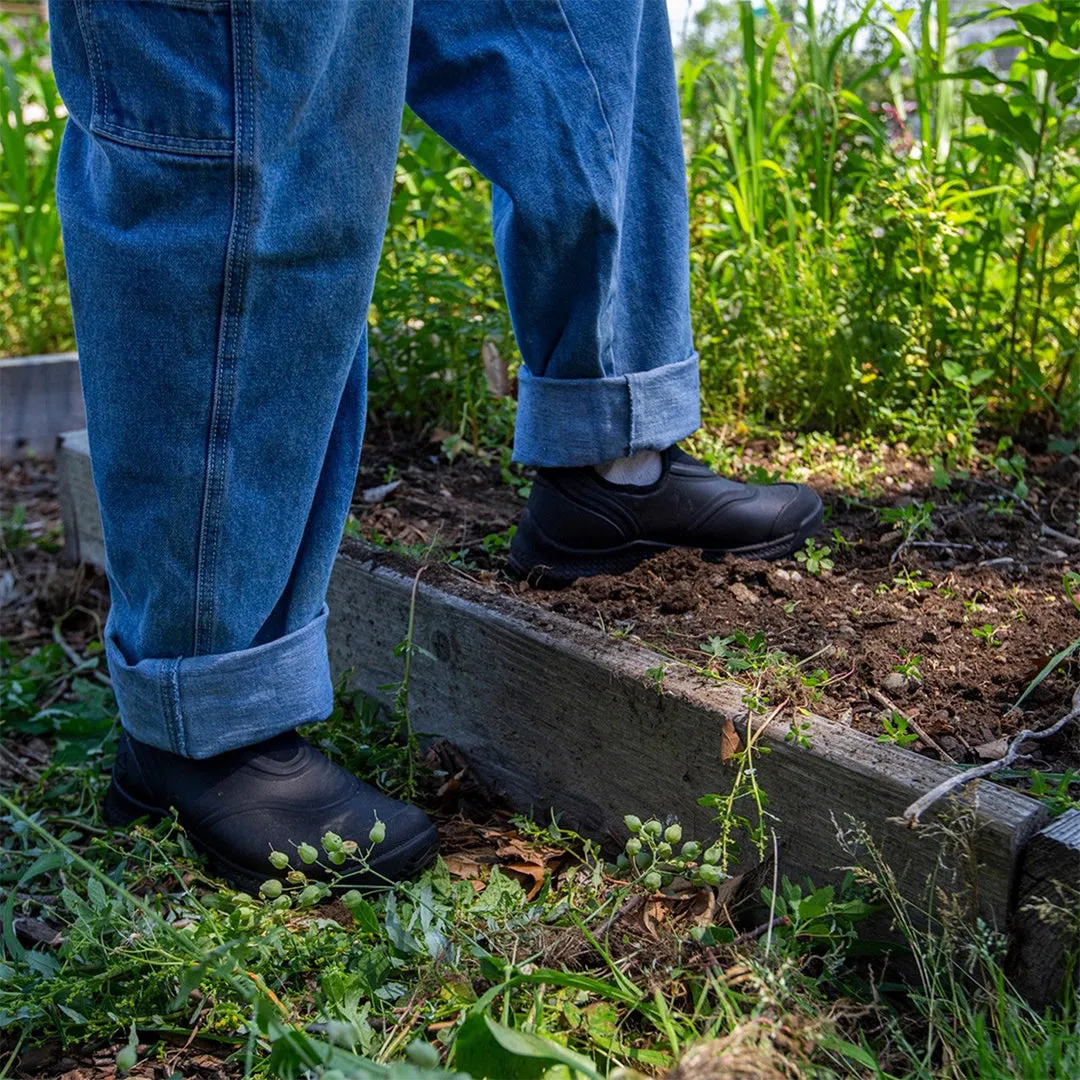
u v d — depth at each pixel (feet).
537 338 5.81
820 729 4.66
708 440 8.09
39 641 8.43
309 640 5.13
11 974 4.58
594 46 5.21
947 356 8.52
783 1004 4.02
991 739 4.89
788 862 4.73
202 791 5.16
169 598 4.75
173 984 4.49
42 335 12.46
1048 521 7.11
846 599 6.08
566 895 4.92
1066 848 3.94
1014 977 4.11
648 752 5.15
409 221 10.47
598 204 5.25
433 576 6.22
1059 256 8.82
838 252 8.78
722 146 10.30
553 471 6.15
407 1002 4.31
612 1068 3.97
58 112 14.79
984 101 7.76
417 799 5.87
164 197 4.23
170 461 4.51
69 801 6.23
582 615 5.90
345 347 4.60
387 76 4.38
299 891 5.04
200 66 4.08
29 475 11.52
